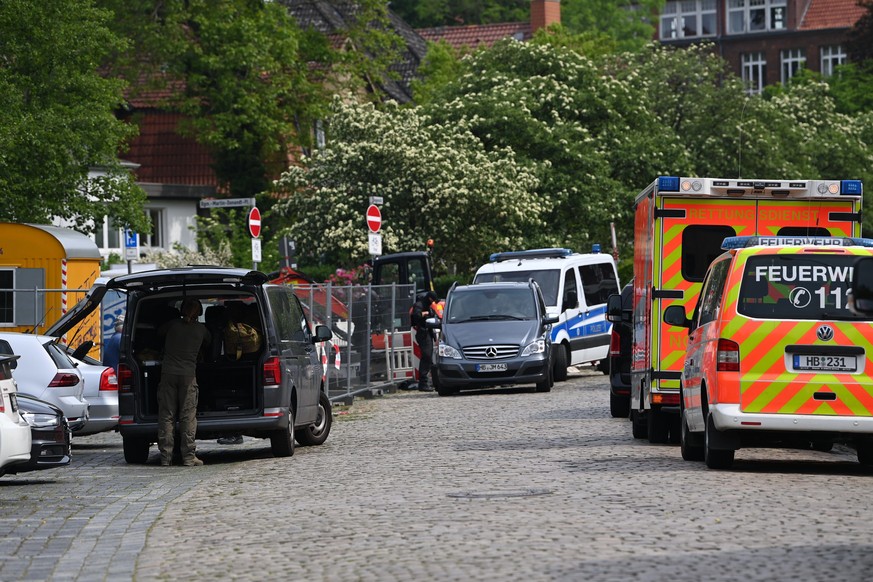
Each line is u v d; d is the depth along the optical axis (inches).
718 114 5236.2
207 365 1631.4
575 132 4475.9
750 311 1253.1
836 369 1237.7
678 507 1033.5
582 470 1316.4
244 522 1047.6
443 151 4087.1
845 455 1521.9
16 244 2746.1
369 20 5639.8
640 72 5324.8
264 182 5300.2
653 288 1593.3
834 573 765.9
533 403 2348.7
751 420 1240.8
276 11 5344.5
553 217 4424.2
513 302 2741.1
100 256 2824.8
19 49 3107.8
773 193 1584.6
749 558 813.9
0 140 2938.0
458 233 4089.6
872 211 5831.7
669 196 1589.6
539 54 4785.9
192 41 5162.4
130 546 954.1
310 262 4151.1
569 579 759.1
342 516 1050.7
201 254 4133.9
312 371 1737.2
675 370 1584.6
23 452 1241.4
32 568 883.4
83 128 3147.1
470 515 1019.9
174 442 1644.9
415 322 2871.6
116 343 2207.2
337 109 4202.8
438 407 2343.8
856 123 6274.6
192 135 5280.5
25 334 1843.0
